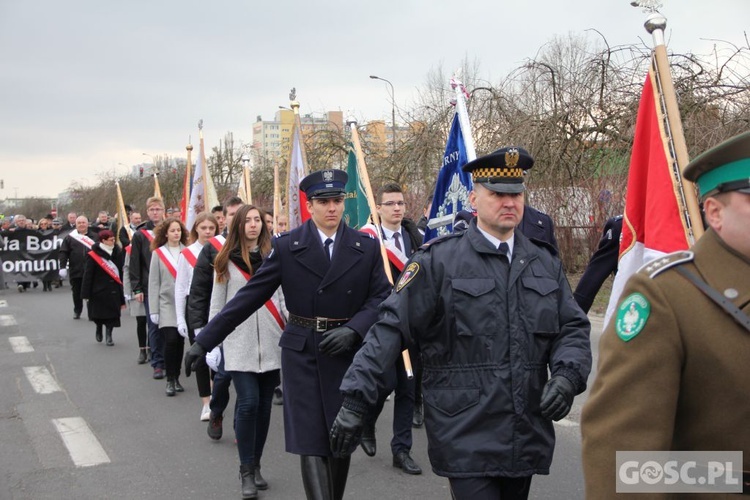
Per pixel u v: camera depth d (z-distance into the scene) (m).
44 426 6.23
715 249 1.76
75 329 11.76
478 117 18.52
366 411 2.95
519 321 2.90
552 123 15.73
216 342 4.06
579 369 2.79
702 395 1.71
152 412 6.71
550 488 4.68
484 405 2.84
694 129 12.84
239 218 5.11
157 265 7.58
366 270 4.06
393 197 5.90
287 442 3.93
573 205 14.20
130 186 43.97
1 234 17.94
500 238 3.04
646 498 1.70
